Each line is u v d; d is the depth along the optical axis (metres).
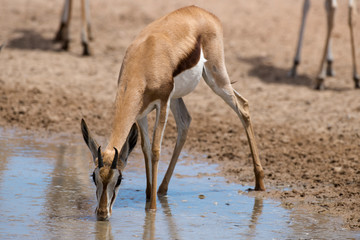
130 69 21.23
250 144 25.16
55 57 54.59
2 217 19.98
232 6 71.69
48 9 70.81
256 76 52.81
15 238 17.97
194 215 21.39
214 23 24.20
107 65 53.81
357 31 65.44
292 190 25.06
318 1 74.62
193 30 23.17
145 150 23.09
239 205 22.92
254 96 46.38
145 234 18.94
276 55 58.97
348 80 52.69
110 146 19.98
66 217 20.31
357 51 60.28
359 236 19.31
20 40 59.44
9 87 43.94
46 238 18.09
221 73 24.36
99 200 19.08
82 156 29.64
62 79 47.84
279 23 67.31
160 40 21.75
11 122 36.56
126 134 20.50
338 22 67.56
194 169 28.73
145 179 26.42
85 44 55.94
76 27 64.62
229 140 34.88
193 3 73.06
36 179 25.05
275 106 43.72
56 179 25.19
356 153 31.89
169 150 32.28
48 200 22.19
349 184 26.25
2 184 24.05
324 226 20.38
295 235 19.31
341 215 21.77
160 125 21.62
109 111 40.56
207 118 40.22
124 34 63.16
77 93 44.38
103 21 66.31
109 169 18.88
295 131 37.31
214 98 46.22
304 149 32.81
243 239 18.75
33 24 65.19
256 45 61.16
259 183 25.12
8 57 53.03
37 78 47.25
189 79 22.73
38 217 20.16
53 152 30.16
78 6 71.44
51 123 36.81
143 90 21.05
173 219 20.77
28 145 31.39
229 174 28.08
